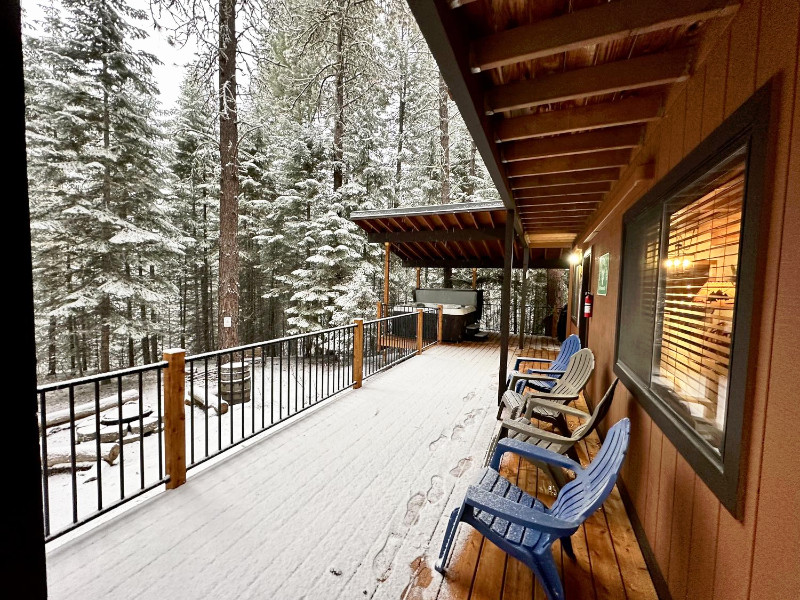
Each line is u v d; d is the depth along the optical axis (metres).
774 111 0.99
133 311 11.02
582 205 4.23
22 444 0.67
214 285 16.06
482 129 1.87
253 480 2.60
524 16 1.39
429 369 6.10
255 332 15.70
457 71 1.42
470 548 1.99
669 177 1.78
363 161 12.63
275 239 11.99
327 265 11.02
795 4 0.91
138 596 1.63
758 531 0.99
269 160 13.45
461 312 9.08
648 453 2.03
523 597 1.68
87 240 9.02
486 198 13.79
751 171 1.08
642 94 1.97
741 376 1.09
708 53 1.43
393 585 1.74
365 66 9.37
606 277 3.64
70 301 9.09
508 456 3.05
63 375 11.43
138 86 9.45
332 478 2.65
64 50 8.55
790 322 0.89
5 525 0.66
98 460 2.08
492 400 4.47
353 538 2.04
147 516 2.18
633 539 2.12
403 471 2.77
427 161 14.54
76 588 1.66
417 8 1.14
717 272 1.39
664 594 1.65
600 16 1.30
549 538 1.53
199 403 6.26
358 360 4.93
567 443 2.39
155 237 9.62
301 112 11.79
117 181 9.47
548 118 2.15
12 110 0.63
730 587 1.12
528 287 13.78
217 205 13.05
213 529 2.08
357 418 3.82
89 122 8.80
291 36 8.96
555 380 4.05
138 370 2.27
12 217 0.64
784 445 0.89
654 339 1.99
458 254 10.22
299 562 1.86
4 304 0.64
